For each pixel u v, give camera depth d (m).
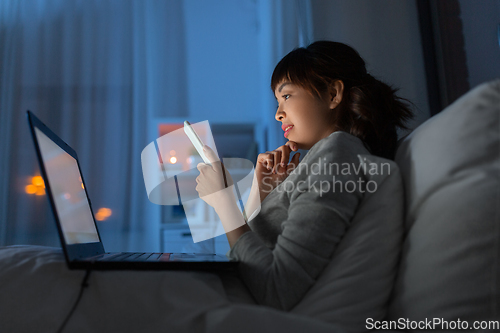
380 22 2.00
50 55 2.40
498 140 0.44
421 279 0.45
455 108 0.49
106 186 2.32
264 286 0.49
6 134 2.28
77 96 2.39
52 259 0.51
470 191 0.43
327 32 2.02
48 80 2.38
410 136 0.62
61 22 2.44
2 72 2.34
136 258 0.55
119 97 2.43
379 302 0.48
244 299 0.51
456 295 0.41
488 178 0.43
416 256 0.46
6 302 0.44
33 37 2.41
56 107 2.37
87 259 0.51
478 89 0.47
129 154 2.38
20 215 2.23
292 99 0.78
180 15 2.57
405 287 0.47
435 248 0.44
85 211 0.71
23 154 2.29
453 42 1.68
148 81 2.46
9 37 2.37
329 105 0.77
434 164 0.48
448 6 1.72
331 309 0.46
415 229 0.49
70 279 0.47
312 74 0.76
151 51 2.52
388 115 0.76
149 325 0.43
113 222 2.29
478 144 0.45
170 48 2.54
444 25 1.76
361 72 0.80
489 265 0.40
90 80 2.41
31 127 0.49
